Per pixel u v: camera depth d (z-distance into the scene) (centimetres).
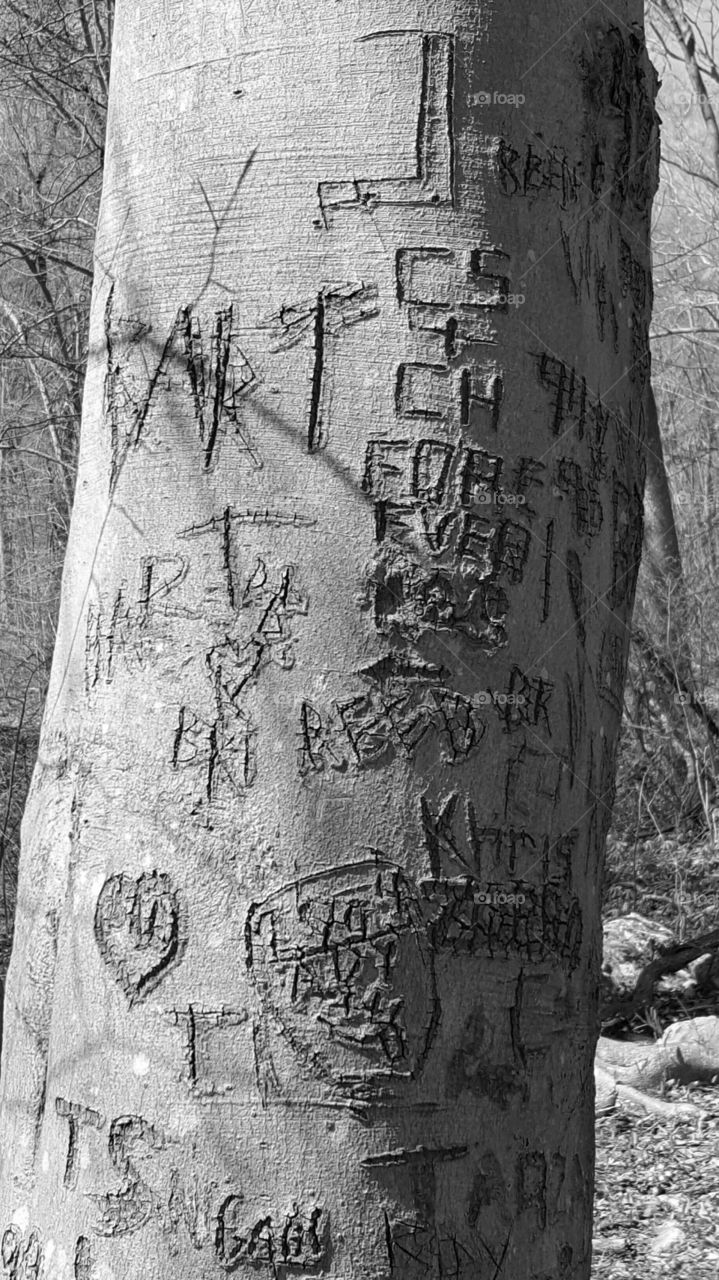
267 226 132
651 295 162
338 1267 120
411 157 131
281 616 128
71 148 984
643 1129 485
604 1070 529
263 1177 121
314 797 125
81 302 951
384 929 124
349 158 131
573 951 136
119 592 135
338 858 124
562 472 137
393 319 130
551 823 133
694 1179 434
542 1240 129
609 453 145
